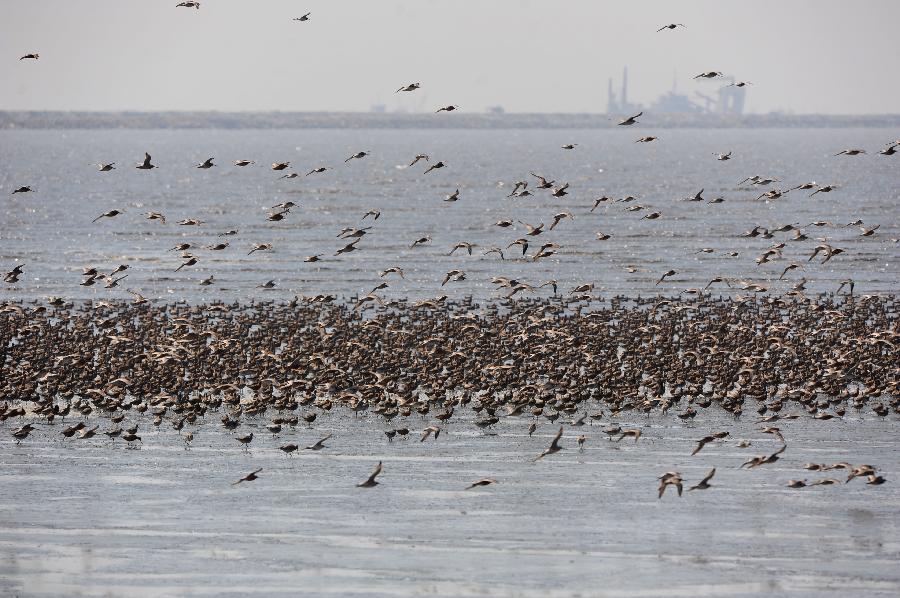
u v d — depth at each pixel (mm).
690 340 75688
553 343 72750
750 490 50625
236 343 73562
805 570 43312
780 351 72062
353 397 61875
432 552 44938
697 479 51969
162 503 49750
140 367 67938
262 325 80375
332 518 48094
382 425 59812
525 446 56438
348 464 54156
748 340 74875
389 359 69438
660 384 64562
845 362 67750
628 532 46500
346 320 82250
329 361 69125
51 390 64000
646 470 53156
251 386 65438
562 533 46469
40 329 79875
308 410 62406
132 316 84562
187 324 77562
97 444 57125
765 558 44250
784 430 58719
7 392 63438
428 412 61719
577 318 80500
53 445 56969
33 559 44562
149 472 53312
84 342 75125
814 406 61531
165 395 62344
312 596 41688
